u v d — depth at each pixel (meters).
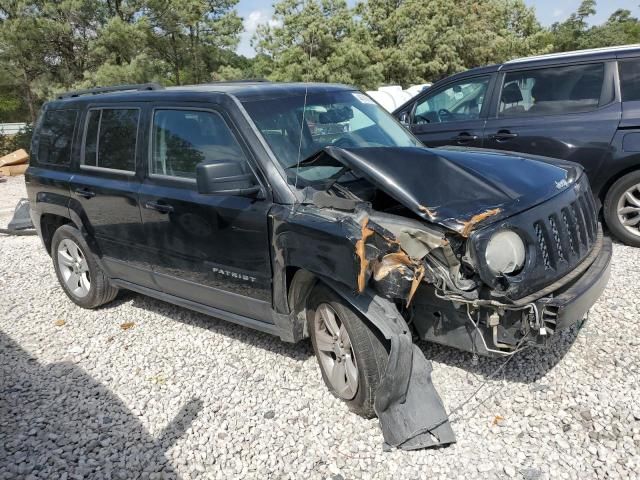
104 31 19.66
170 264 4.27
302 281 3.46
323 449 3.09
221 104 3.86
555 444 2.96
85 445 3.31
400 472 2.86
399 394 2.99
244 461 3.06
